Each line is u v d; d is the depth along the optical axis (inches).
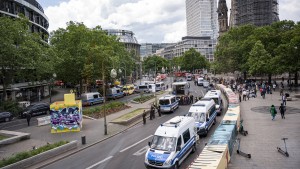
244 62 2970.0
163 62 6176.2
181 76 5270.7
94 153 905.5
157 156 687.7
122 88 2706.7
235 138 893.2
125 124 1311.5
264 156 766.5
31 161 810.2
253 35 2945.4
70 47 2204.7
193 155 816.3
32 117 1685.5
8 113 1582.2
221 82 3147.1
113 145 986.1
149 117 1497.3
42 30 3314.5
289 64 2225.6
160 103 1571.1
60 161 845.8
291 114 1318.9
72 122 1221.1
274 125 1123.3
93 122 1396.4
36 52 1744.6
